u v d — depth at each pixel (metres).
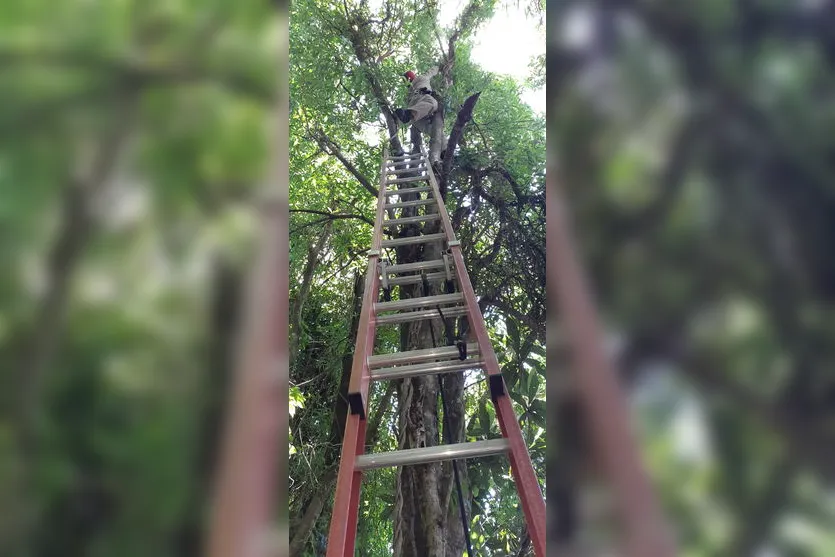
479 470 5.86
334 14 7.88
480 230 7.42
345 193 8.84
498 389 2.22
